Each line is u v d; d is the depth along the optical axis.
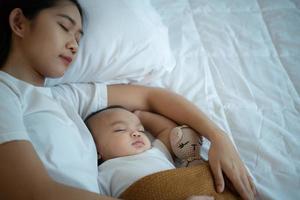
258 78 1.10
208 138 0.88
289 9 1.35
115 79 1.06
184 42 1.22
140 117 1.01
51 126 0.73
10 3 0.77
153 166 0.83
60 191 0.57
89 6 0.96
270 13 1.33
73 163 0.72
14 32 0.76
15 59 0.76
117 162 0.85
